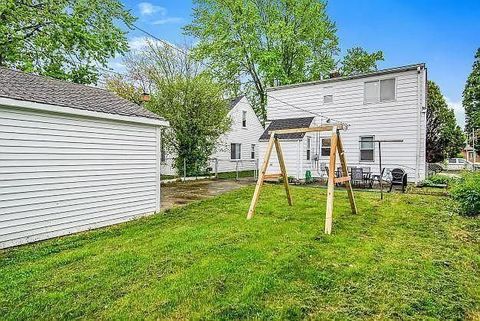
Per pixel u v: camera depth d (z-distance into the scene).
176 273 3.91
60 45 14.18
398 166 13.07
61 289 3.58
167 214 7.79
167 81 16.53
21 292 3.52
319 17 22.91
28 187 5.59
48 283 3.75
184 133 15.80
